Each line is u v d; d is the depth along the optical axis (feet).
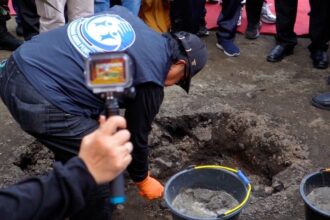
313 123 11.46
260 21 16.56
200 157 11.73
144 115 7.04
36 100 6.79
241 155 11.69
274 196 9.30
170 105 12.14
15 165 10.21
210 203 8.21
